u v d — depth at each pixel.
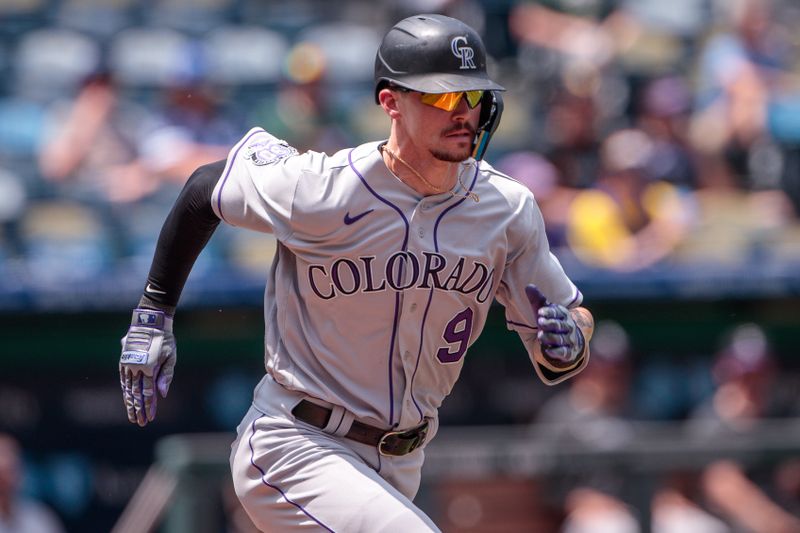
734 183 32.16
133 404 12.50
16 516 26.59
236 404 27.92
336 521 11.83
